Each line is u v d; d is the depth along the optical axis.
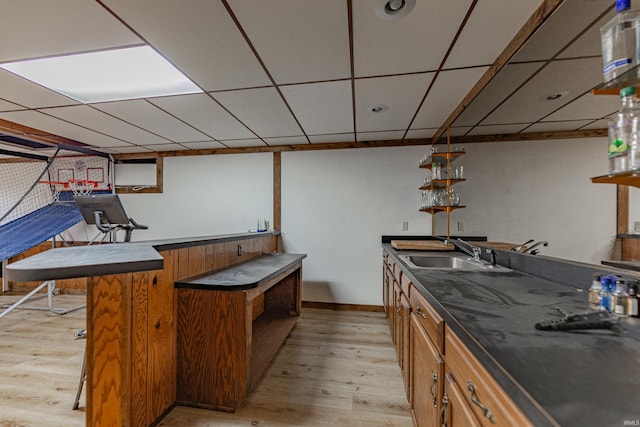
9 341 2.77
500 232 2.00
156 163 4.34
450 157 2.93
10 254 3.25
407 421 1.75
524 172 1.67
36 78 2.04
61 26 1.49
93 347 1.47
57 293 4.45
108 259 1.15
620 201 1.03
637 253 0.96
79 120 2.92
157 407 1.69
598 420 0.48
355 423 1.73
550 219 1.44
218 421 1.73
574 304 1.10
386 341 2.83
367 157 3.82
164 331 1.75
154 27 1.51
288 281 3.44
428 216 3.69
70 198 4.54
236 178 4.14
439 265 2.43
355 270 3.83
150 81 2.11
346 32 1.57
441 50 1.74
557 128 1.36
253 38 1.62
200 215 4.22
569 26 1.23
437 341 1.15
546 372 0.63
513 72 1.70
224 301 1.81
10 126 3.02
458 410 0.90
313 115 2.83
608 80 0.99
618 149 0.97
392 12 1.42
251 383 1.93
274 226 4.01
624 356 0.71
